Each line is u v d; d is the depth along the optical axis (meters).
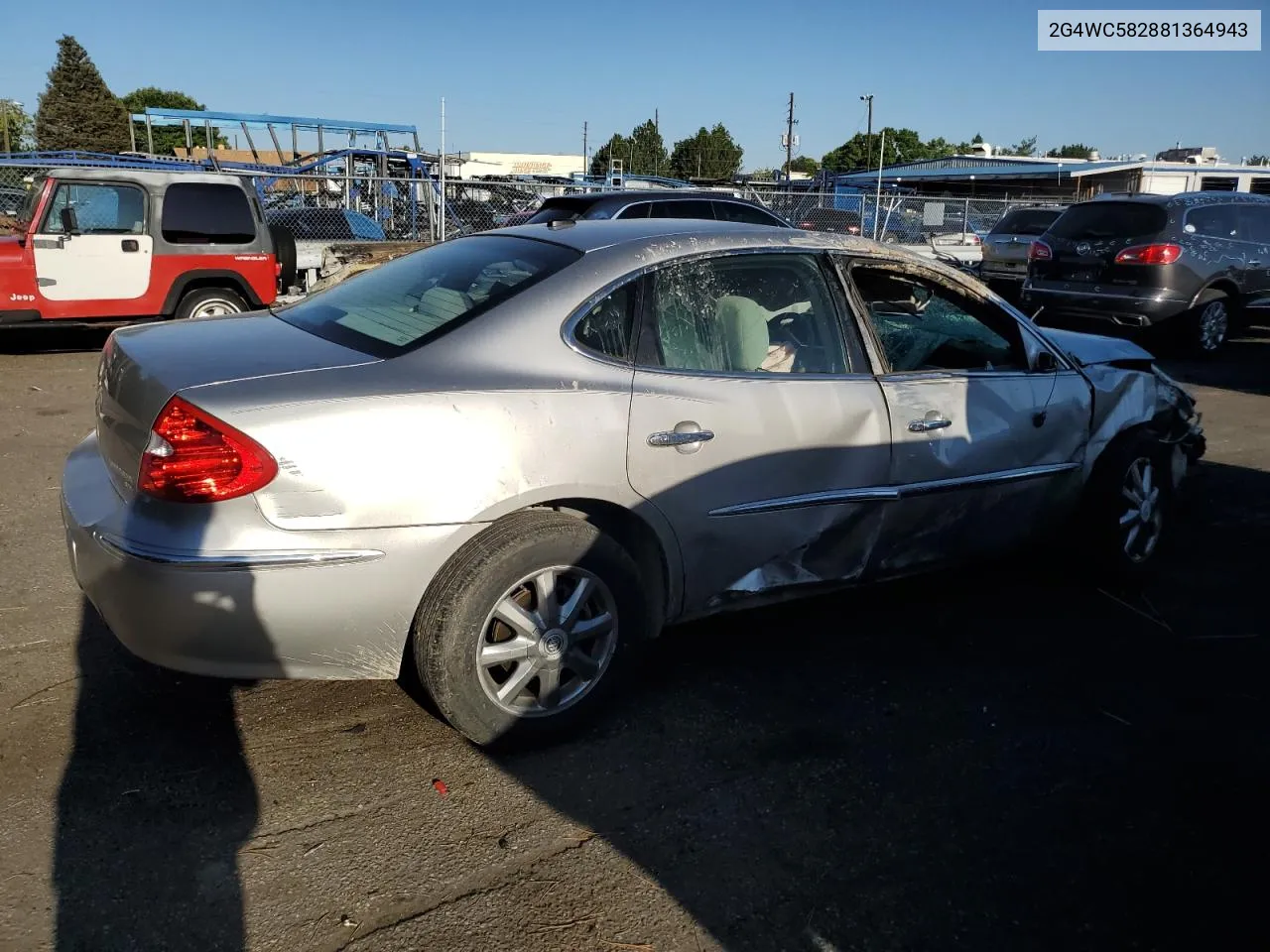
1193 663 3.78
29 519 4.80
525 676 2.92
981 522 3.91
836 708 3.34
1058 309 11.34
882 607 4.18
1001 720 3.32
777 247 3.44
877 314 3.74
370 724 3.12
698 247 3.28
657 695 3.36
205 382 2.60
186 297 9.55
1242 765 3.12
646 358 3.08
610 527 3.17
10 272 8.66
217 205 9.50
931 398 3.63
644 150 82.81
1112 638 3.97
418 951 2.23
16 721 3.03
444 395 2.71
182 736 3.00
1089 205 11.12
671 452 3.04
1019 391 3.93
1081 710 3.41
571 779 2.88
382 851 2.54
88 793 2.70
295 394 2.59
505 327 2.91
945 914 2.44
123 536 2.54
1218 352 11.05
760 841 2.66
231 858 2.49
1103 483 4.29
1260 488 6.11
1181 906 2.50
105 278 9.06
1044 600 4.32
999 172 29.94
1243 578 4.64
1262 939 2.40
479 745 2.96
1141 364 4.68
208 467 2.49
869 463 3.47
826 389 3.38
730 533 3.23
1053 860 2.65
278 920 2.30
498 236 3.61
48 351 9.75
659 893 2.45
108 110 68.19
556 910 2.38
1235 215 10.91
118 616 2.59
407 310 3.13
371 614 2.68
